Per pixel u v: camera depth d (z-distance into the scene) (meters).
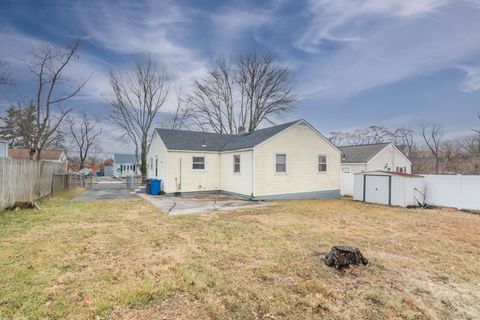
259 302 3.14
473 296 3.39
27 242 5.23
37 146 19.64
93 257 4.48
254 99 29.23
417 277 3.93
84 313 2.82
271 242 5.55
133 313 2.86
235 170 14.50
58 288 3.34
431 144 30.58
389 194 11.77
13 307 2.89
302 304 3.12
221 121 29.77
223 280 3.69
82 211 9.00
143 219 7.81
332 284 3.64
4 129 29.12
